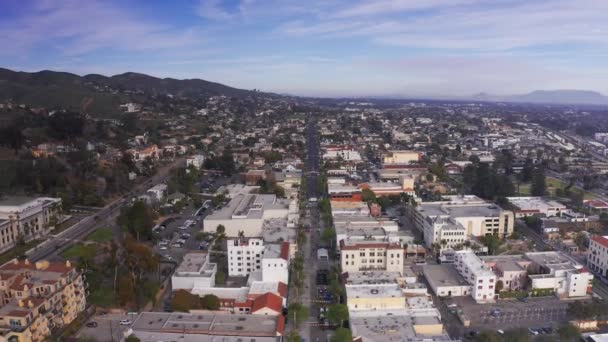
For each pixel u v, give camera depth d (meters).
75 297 183.75
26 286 167.62
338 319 172.38
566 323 183.00
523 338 163.25
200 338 155.88
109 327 178.88
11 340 148.75
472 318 188.88
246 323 165.75
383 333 162.25
